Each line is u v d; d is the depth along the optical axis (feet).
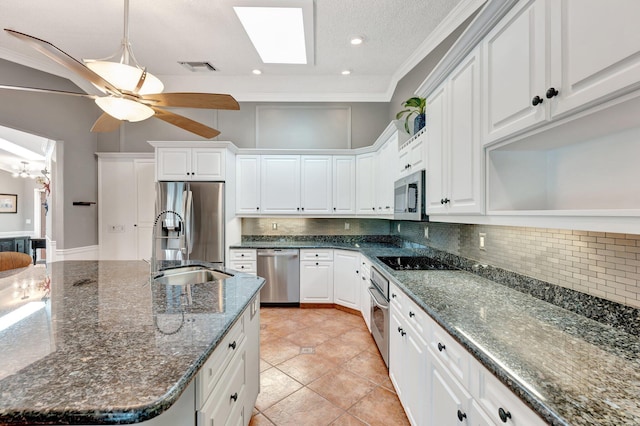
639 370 2.53
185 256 11.46
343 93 13.61
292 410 5.89
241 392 4.52
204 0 7.92
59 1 7.90
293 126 14.01
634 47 2.23
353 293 11.41
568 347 2.95
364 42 9.79
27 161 20.61
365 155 12.55
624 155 3.15
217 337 3.18
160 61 11.18
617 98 2.42
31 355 2.71
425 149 6.60
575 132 3.31
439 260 8.18
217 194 11.63
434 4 7.98
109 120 6.82
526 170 4.25
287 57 11.03
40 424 2.07
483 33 4.20
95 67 4.88
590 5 2.57
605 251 3.49
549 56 3.02
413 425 5.05
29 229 24.26
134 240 13.33
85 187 12.80
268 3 7.98
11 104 10.32
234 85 13.04
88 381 2.33
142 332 3.27
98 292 4.81
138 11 8.33
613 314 3.39
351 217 13.24
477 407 3.04
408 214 7.38
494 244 5.74
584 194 3.62
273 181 13.00
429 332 4.34
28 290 4.91
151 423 2.80
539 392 2.23
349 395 6.36
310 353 8.25
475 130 4.46
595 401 2.13
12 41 9.66
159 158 11.82
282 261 12.30
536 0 3.20
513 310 4.07
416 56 10.40
